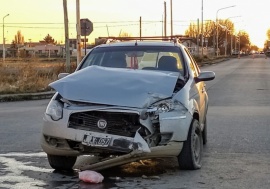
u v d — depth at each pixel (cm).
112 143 600
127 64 781
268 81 2800
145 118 607
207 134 1001
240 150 834
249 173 666
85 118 619
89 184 612
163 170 686
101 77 675
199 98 756
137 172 675
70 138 617
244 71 4200
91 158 769
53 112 638
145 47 805
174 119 629
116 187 595
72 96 632
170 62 772
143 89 639
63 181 630
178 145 638
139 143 593
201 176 648
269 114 1316
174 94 658
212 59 8056
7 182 627
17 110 1568
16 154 817
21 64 2870
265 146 869
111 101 616
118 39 925
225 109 1446
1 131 1085
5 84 2272
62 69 2709
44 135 648
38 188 596
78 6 2539
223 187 593
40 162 751
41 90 2203
